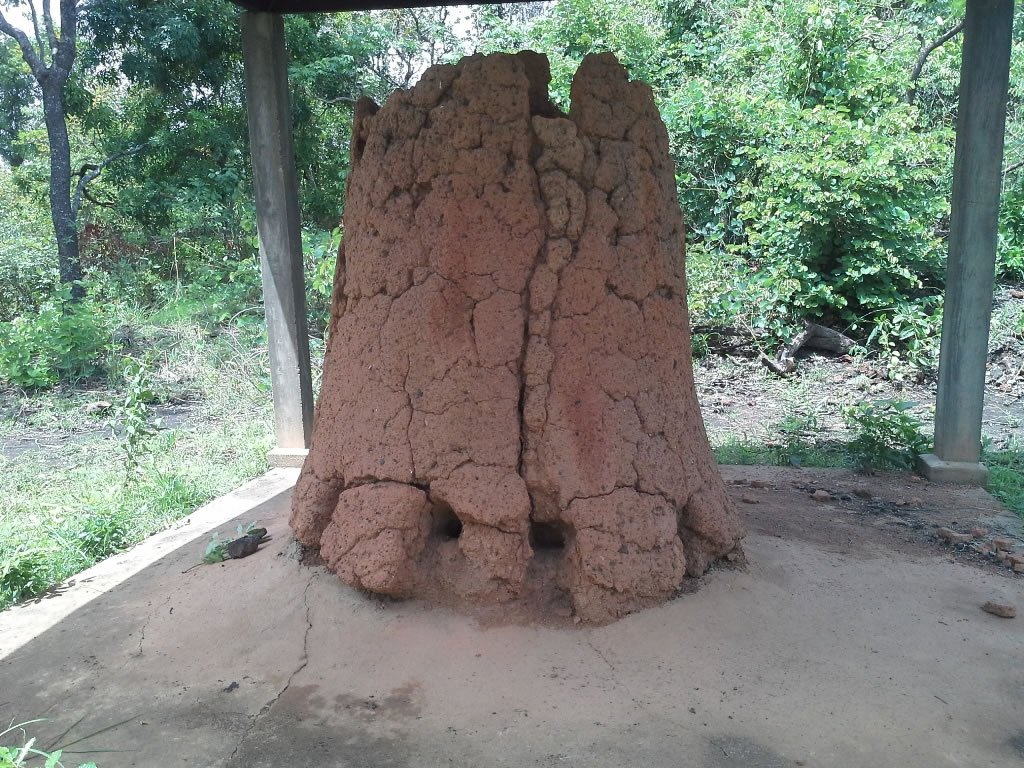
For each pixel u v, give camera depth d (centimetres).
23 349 903
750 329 1004
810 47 1120
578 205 321
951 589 368
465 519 323
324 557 346
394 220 330
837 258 1019
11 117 1867
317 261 991
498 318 320
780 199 1000
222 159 1402
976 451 560
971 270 538
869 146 987
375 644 310
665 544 328
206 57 1388
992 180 522
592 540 315
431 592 328
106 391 903
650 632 311
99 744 262
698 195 1140
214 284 1141
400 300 329
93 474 611
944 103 1327
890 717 267
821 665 297
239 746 258
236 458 646
